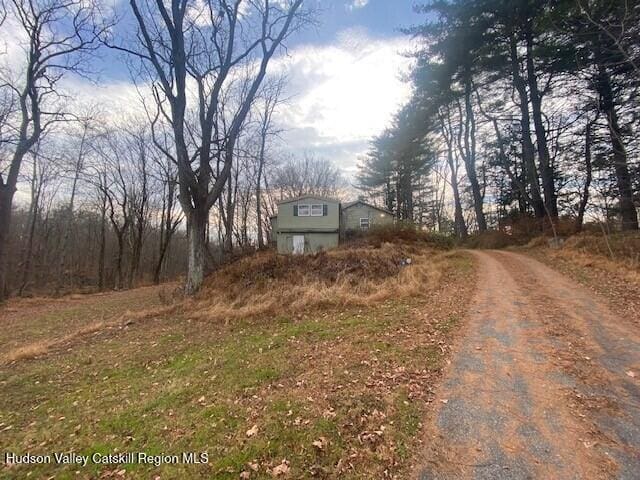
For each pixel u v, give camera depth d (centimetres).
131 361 593
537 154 2233
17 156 1342
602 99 1620
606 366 431
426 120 2755
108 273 3328
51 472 306
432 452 287
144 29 971
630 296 745
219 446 314
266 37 1112
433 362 471
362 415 346
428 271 1130
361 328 634
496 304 758
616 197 1725
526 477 254
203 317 834
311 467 276
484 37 1856
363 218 2980
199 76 1102
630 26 1154
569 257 1297
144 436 346
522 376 416
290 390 413
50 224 2984
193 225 1088
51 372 569
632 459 267
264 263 1102
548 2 1592
